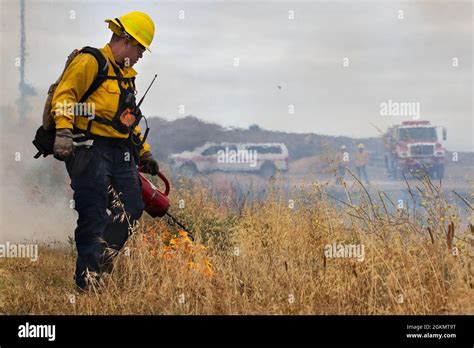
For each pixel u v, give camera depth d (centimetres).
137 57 734
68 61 709
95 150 710
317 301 639
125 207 735
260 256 733
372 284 632
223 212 975
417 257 672
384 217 741
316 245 718
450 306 610
